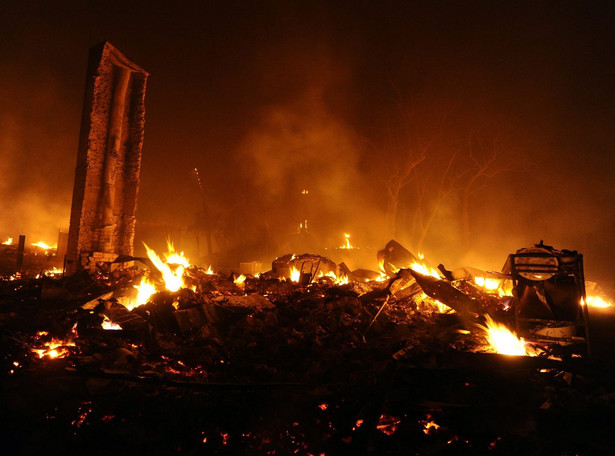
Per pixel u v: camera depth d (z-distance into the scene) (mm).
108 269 13844
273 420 5148
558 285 7848
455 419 4980
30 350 6734
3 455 4543
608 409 4934
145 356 7301
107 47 14625
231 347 8141
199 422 5156
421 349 7586
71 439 4840
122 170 15492
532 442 4430
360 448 4277
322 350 7996
